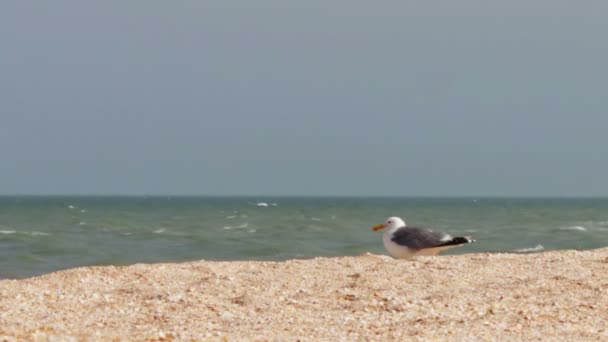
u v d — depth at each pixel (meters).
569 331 8.53
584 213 81.12
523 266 13.80
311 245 33.25
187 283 12.60
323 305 10.65
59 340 8.11
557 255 15.45
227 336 8.54
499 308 10.02
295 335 8.61
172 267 14.38
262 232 41.81
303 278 12.91
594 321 9.12
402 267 13.82
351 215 70.00
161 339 8.28
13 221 52.72
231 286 12.19
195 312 10.19
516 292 11.14
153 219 57.78
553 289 11.25
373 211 85.75
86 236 37.50
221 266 14.48
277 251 30.83
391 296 11.05
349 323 9.33
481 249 32.16
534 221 58.66
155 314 10.07
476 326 8.89
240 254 29.83
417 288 11.75
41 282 12.77
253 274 13.37
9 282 12.78
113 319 9.76
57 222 51.34
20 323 9.38
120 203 140.00
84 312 10.27
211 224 50.28
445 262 14.39
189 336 8.52
